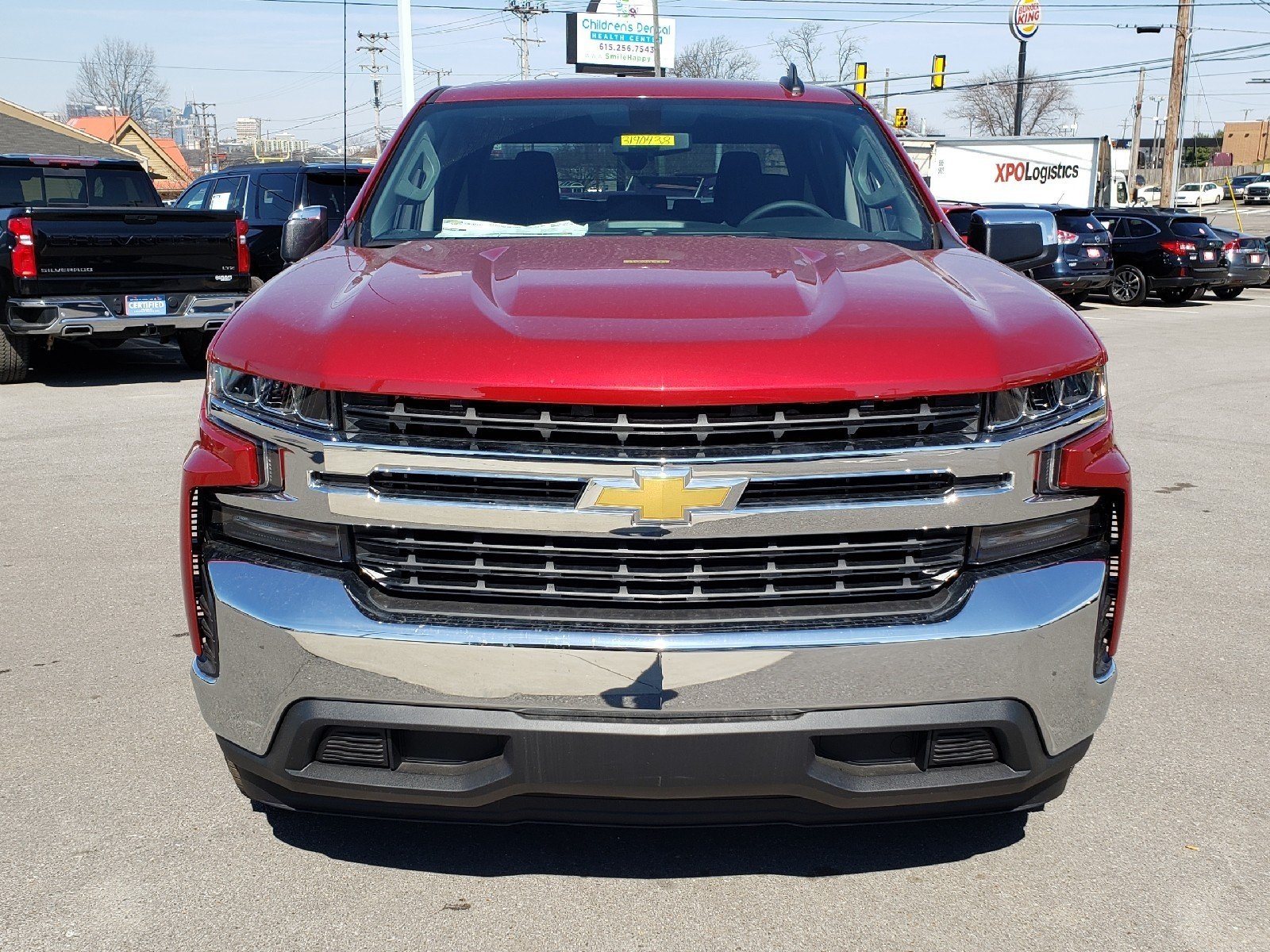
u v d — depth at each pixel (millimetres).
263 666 2500
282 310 2727
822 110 4172
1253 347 15609
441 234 3650
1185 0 41625
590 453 2352
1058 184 35281
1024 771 2541
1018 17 54656
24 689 4090
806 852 3049
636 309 2561
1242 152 124375
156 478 7188
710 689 2367
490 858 3012
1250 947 2676
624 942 2670
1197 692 4156
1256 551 5926
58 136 46500
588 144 3955
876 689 2404
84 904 2811
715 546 2396
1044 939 2701
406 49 20828
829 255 3227
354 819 3217
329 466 2430
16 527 6129
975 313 2611
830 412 2381
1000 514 2455
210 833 3137
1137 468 7930
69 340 13297
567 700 2377
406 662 2398
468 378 2352
